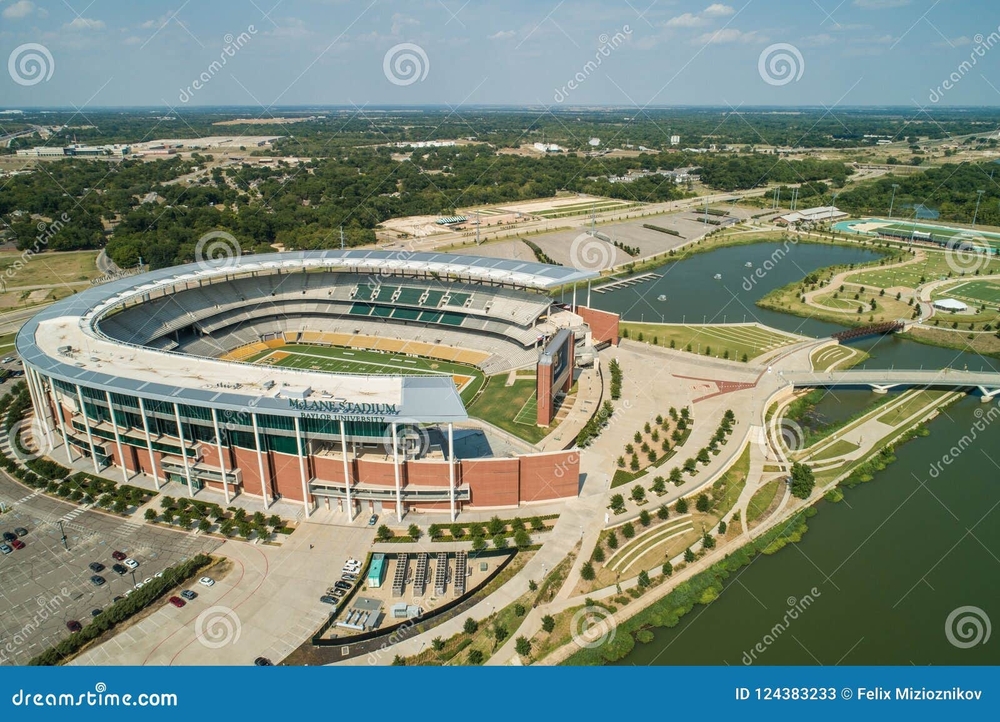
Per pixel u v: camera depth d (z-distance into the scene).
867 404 176.25
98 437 142.62
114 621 99.56
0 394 183.25
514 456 132.75
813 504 132.50
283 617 101.94
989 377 179.38
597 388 181.75
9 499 132.25
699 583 110.75
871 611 105.31
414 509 128.75
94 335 157.00
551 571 112.06
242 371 137.88
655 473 139.88
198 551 117.00
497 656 94.81
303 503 130.50
